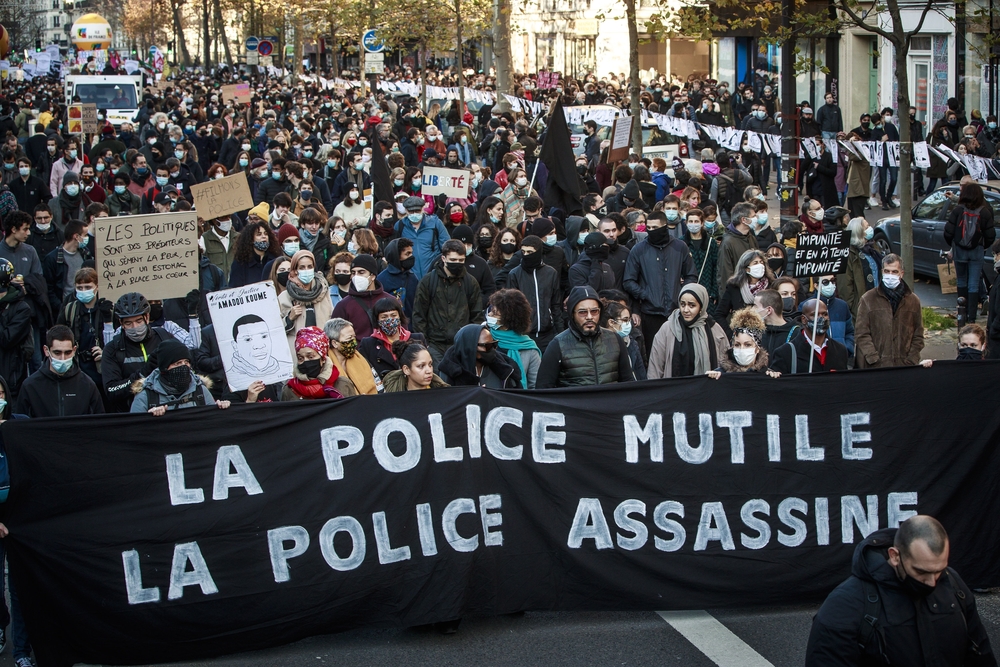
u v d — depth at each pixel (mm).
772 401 6910
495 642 6570
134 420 6316
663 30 18484
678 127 22688
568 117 25266
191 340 9641
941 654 4633
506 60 31406
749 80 40344
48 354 7602
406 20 36781
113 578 6273
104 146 21422
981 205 13969
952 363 6973
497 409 6715
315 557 6473
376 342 8422
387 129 23797
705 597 6805
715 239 12219
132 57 104312
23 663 6449
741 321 8031
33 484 6211
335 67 57375
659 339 8820
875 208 23250
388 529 6551
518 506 6715
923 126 29453
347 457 6535
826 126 25625
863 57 31984
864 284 11195
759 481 6883
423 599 6566
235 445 6426
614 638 6602
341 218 12500
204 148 25391
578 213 15000
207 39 75438
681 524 6820
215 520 6383
